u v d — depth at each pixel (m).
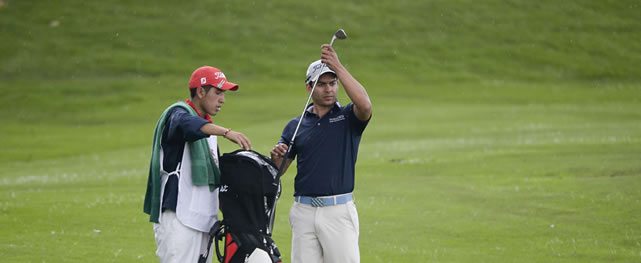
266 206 29.81
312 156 30.22
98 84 193.38
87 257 44.69
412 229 53.38
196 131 27.81
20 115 167.12
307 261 30.25
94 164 99.00
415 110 151.25
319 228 29.97
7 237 49.97
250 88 189.00
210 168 29.44
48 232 51.75
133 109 170.75
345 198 30.22
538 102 173.38
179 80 199.25
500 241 49.66
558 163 76.69
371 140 111.38
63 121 161.00
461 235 51.47
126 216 57.38
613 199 58.91
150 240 49.53
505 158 82.00
